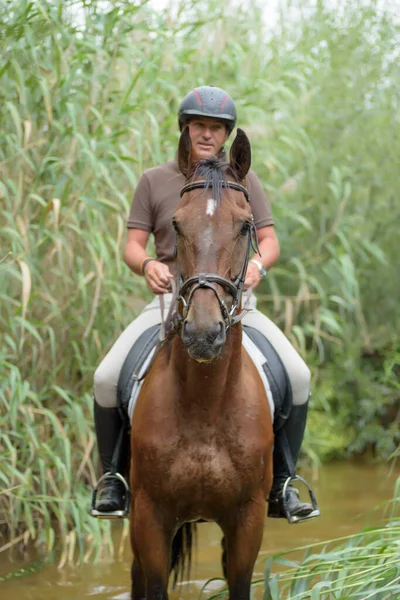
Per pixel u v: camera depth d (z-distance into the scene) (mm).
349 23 13188
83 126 9258
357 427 13305
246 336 6121
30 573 7926
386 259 13055
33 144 8758
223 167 5211
